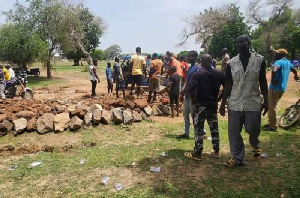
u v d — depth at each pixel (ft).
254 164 18.24
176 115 32.35
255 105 16.98
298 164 18.04
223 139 23.57
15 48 94.32
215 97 18.79
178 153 20.45
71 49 115.14
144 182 16.26
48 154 21.11
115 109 29.12
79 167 18.60
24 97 54.49
